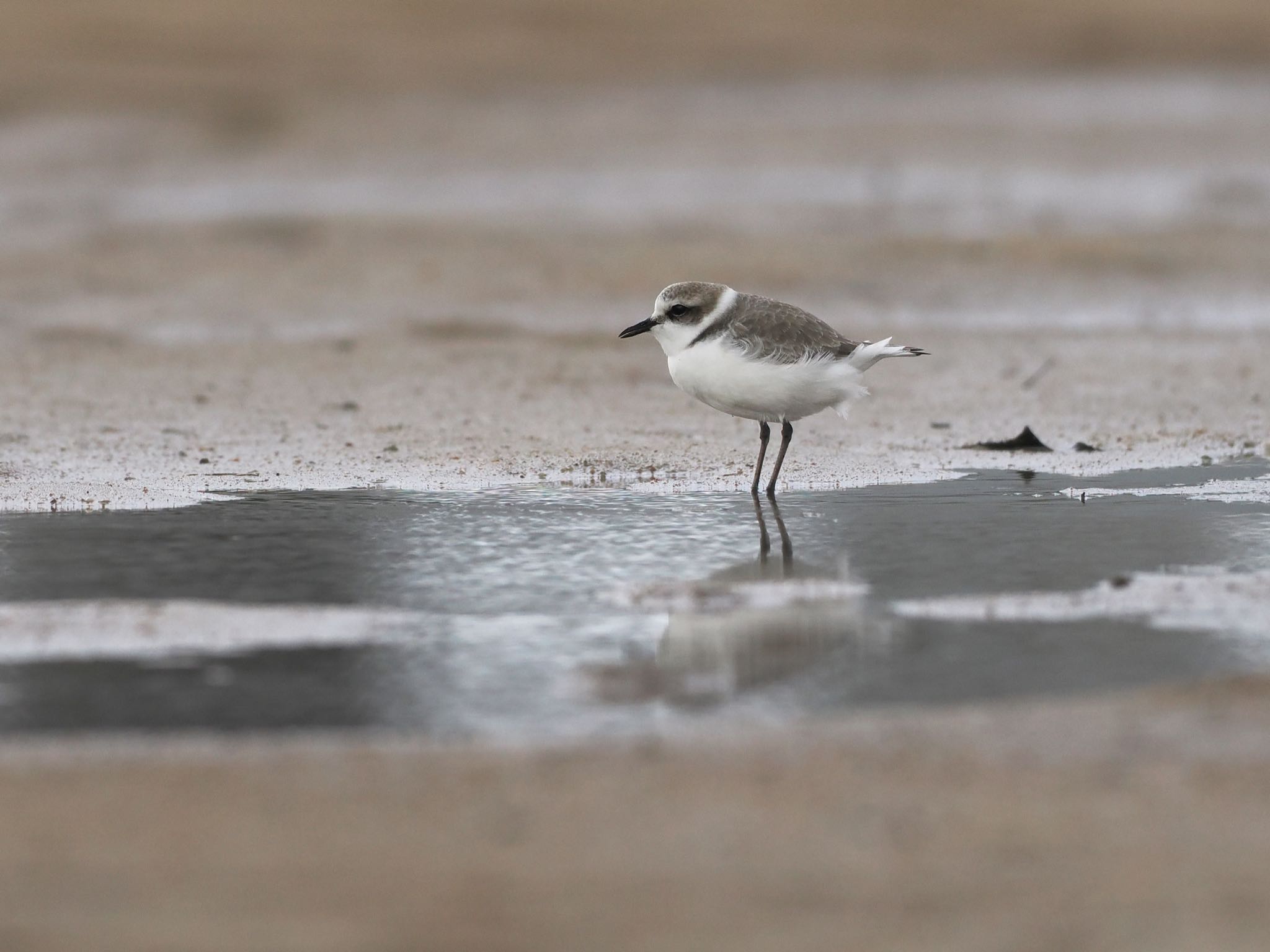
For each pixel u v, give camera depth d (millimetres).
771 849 6758
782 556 11766
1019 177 33812
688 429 16547
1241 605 10258
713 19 50688
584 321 22516
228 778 7504
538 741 7984
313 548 11906
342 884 6469
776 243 27047
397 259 26297
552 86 43031
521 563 11547
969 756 7727
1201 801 7191
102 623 9953
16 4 46625
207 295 24078
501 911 6246
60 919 6207
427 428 16578
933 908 6266
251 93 40875
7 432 16141
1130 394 18219
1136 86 44875
